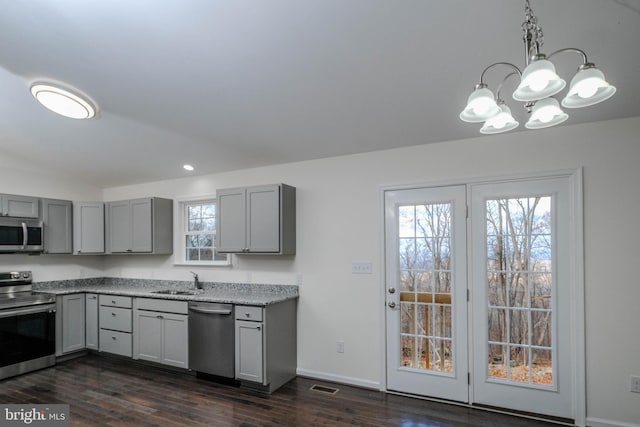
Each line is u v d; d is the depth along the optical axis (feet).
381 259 11.34
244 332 11.26
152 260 16.19
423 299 10.78
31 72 8.79
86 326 15.03
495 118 4.71
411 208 11.09
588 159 9.06
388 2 6.08
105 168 14.96
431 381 10.55
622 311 8.64
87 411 9.93
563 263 9.25
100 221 16.21
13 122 11.43
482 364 9.97
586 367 8.87
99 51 7.80
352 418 9.43
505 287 9.84
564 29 6.17
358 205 11.84
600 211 8.91
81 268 16.85
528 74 3.69
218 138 11.70
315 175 12.62
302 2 6.19
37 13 6.92
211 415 9.64
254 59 7.77
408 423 9.14
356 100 9.04
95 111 10.26
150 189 16.52
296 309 12.60
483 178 10.12
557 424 9.04
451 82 8.00
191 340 12.30
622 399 8.57
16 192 14.75
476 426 8.98
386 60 7.50
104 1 6.48
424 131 10.22
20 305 12.90
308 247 12.55
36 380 12.26
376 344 11.32
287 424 9.14
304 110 9.70
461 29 6.50
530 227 9.63
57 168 15.07
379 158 11.62
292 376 12.21
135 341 13.69
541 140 9.56
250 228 12.45
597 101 4.04
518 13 6.02
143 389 11.42
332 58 7.59
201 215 15.56
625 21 5.95
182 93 9.27
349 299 11.78
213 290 14.17
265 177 13.65
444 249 10.59
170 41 7.36
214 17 6.64
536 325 9.50
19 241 13.93
